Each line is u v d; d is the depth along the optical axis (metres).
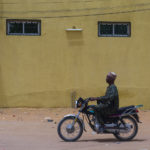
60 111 15.47
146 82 16.34
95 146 8.79
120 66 16.19
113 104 9.39
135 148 8.50
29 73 15.73
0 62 15.57
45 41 15.77
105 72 16.12
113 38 16.14
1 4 15.49
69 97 15.96
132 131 9.73
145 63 16.31
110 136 10.45
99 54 16.08
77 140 9.72
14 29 15.70
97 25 16.00
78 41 15.94
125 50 16.22
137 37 16.28
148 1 16.25
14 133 10.80
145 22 16.27
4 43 15.57
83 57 16.00
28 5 15.65
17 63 15.66
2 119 13.60
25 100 15.74
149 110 16.28
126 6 16.16
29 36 15.70
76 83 15.99
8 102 15.64
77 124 9.66
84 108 9.45
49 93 15.86
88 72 16.03
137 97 16.30
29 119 13.73
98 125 9.38
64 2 15.81
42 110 15.53
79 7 15.90
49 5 15.75
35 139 9.84
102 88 16.09
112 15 16.08
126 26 16.28
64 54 15.91
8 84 15.62
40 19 15.72
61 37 15.86
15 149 8.45
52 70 15.85
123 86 16.22
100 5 16.00
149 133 11.02
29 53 15.73
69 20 15.86
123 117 9.55
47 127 12.03
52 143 9.23
